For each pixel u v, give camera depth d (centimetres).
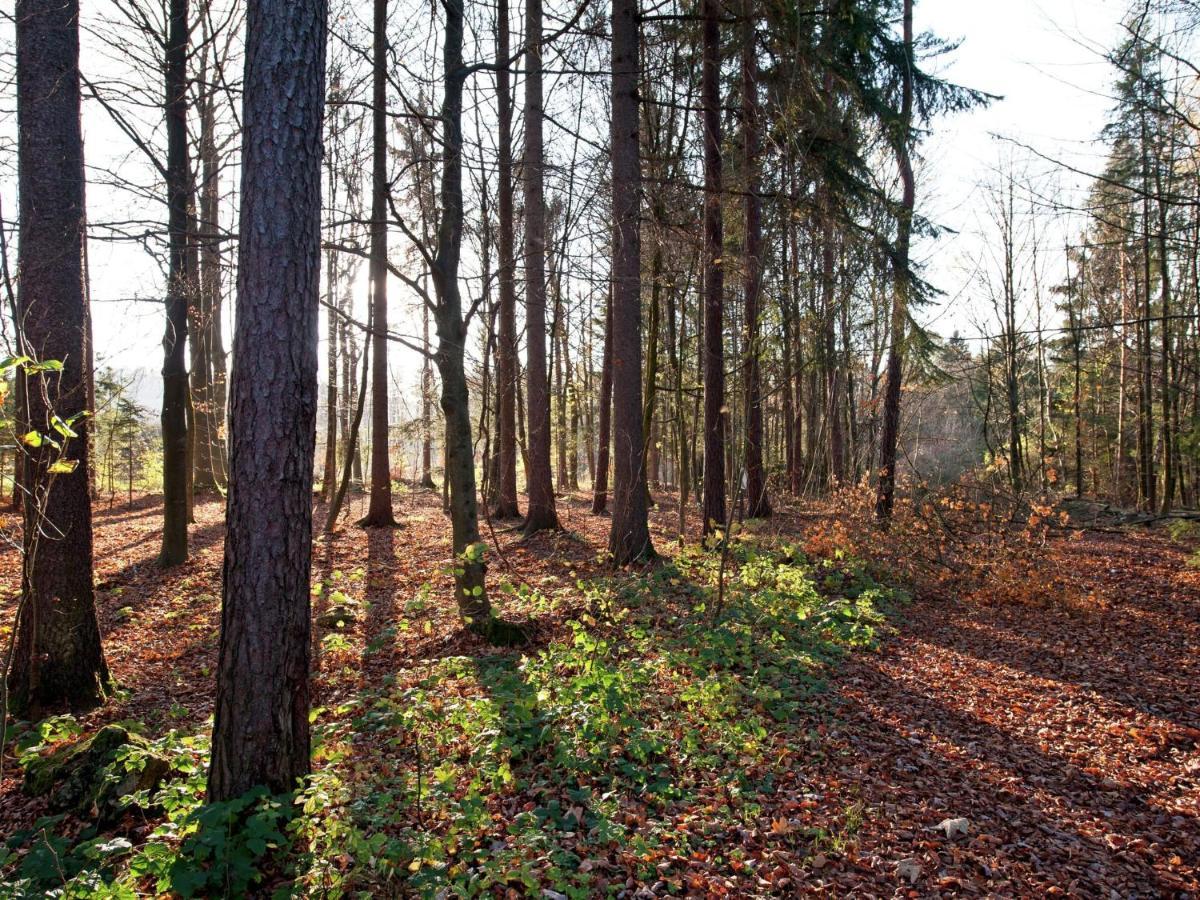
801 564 1154
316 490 2528
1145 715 638
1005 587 1060
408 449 3077
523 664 646
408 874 374
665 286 1381
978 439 2753
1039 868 411
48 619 646
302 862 373
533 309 1483
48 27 622
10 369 345
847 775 514
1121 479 2662
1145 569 1264
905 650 834
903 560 1200
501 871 361
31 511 476
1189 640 864
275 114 396
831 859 412
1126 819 467
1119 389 2775
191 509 1627
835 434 2095
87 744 506
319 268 422
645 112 1411
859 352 1945
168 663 792
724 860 407
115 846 354
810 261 1301
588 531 1530
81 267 645
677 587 1024
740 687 634
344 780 436
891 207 1338
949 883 392
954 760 549
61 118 629
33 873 365
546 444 1516
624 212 1081
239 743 405
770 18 1077
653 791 475
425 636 839
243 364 402
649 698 618
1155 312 2108
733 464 1214
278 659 409
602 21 1043
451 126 793
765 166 1159
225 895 352
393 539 1513
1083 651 831
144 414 2094
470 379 1973
